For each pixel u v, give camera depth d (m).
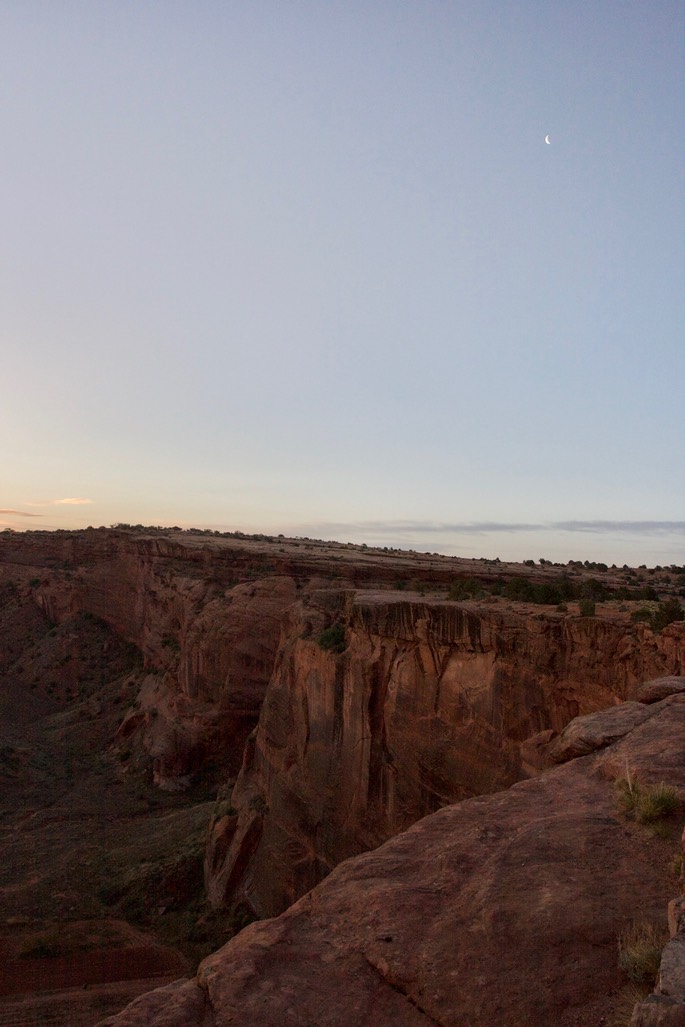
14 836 53.25
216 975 6.95
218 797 56.28
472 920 7.45
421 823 10.04
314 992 6.77
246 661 66.50
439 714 29.98
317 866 36.91
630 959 6.46
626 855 8.41
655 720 12.73
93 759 75.12
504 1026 6.18
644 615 23.59
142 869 45.56
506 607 29.78
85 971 34.66
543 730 25.14
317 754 38.56
